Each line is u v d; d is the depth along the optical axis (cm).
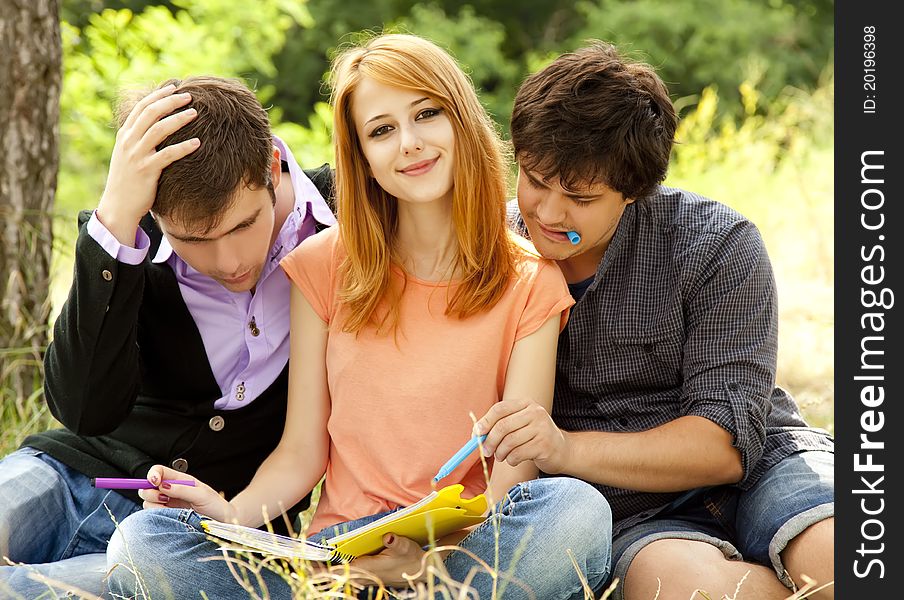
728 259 368
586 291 374
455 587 317
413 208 362
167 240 366
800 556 334
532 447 327
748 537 352
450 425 352
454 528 310
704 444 350
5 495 363
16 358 506
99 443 385
